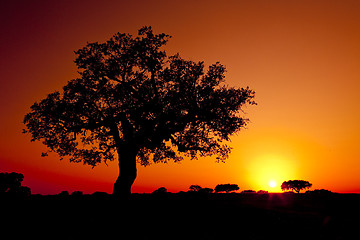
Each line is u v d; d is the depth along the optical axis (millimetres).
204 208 22703
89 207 22188
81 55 25297
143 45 24766
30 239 13805
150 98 24750
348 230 13719
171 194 36812
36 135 25078
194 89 24953
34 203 23594
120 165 24750
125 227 16328
